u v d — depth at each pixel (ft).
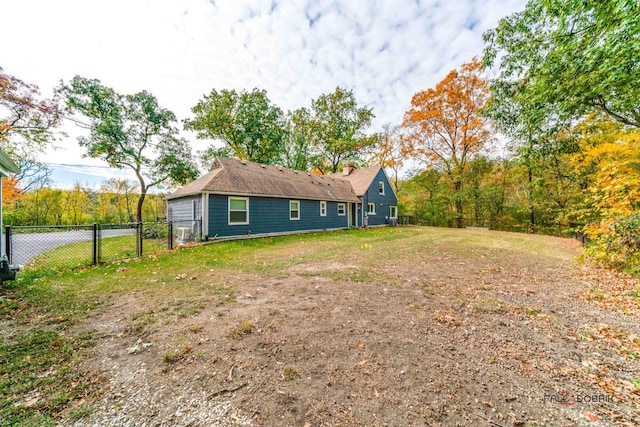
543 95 18.49
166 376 6.56
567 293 13.44
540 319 10.27
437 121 64.13
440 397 5.86
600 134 34.78
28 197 67.26
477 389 6.16
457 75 59.21
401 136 71.87
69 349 7.79
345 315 10.39
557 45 17.20
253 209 39.04
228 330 9.03
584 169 40.01
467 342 8.41
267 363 7.10
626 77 14.30
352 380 6.41
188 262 20.65
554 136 22.88
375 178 66.69
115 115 50.57
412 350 7.85
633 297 12.64
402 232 49.42
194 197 36.40
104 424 5.05
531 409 5.57
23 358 7.28
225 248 27.86
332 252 25.68
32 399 5.65
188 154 61.36
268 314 10.45
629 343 8.45
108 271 17.60
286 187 44.75
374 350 7.80
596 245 18.95
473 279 16.03
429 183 74.54
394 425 5.08
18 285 14.24
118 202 86.02
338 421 5.16
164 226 38.78
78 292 13.11
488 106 24.97
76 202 78.28
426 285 14.65
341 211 56.65
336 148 80.07
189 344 8.09
